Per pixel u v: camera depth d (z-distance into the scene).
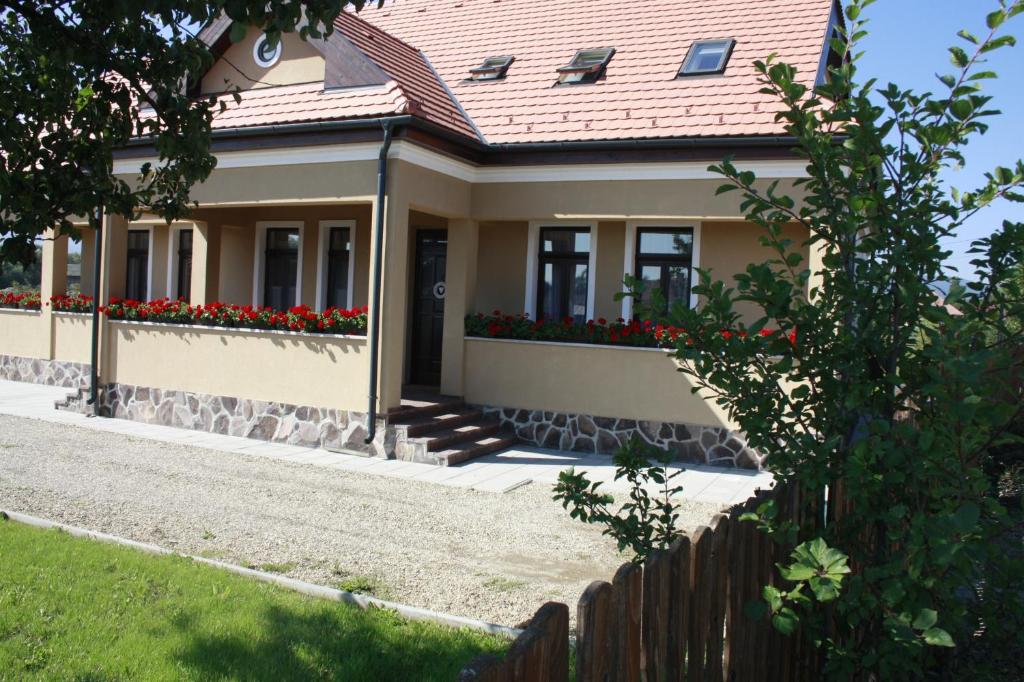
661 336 4.93
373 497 8.68
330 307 14.58
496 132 12.62
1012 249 3.12
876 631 3.17
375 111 10.96
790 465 3.13
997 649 3.49
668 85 12.54
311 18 4.57
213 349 12.46
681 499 9.08
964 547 2.53
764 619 3.52
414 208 11.45
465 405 12.55
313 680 4.24
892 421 3.19
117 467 9.51
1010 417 2.68
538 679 2.29
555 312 13.06
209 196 12.41
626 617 2.60
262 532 7.09
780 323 3.20
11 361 17.34
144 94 4.88
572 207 11.93
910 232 2.99
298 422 11.70
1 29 4.76
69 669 4.21
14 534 6.40
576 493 3.71
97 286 13.54
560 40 14.74
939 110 3.08
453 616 5.19
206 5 4.38
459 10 17.16
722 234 11.80
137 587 5.36
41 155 4.69
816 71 11.88
